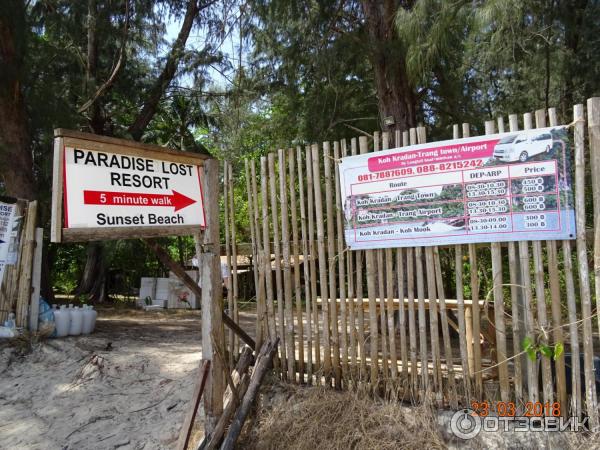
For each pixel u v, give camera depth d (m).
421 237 3.82
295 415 4.07
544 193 3.45
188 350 6.36
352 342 4.13
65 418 4.86
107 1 10.12
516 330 3.58
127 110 12.66
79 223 3.10
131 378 5.46
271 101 11.08
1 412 5.12
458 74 9.34
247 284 12.83
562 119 8.90
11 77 7.82
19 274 6.93
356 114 9.77
